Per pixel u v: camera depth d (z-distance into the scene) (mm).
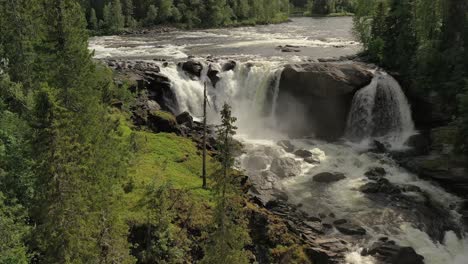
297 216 39688
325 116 59812
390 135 59125
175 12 147750
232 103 65500
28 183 26297
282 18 163625
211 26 147000
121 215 29062
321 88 58344
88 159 24422
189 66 66562
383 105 59312
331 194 43875
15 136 29906
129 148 40719
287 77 60844
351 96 58531
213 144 53219
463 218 40125
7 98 36312
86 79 30781
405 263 34156
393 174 47812
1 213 22125
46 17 30188
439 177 45375
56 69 29703
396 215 40188
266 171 47500
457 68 55969
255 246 33500
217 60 70812
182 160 45000
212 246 25797
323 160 51438
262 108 64062
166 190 34469
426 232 38094
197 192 37438
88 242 22844
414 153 52062
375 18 69562
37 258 24250
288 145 54812
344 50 82938
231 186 26734
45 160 21562
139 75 62188
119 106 52562
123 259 24531
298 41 98312
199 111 64625
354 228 38000
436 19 62875
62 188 21578
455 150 47812
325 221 39219
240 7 159000
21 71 40875
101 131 28734
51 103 21531
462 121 47250
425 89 58062
